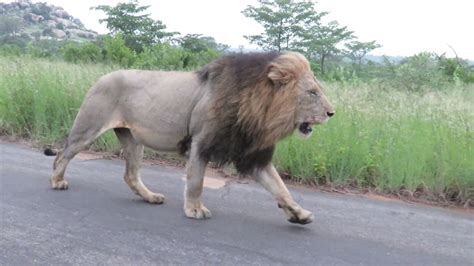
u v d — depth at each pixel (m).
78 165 7.74
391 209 6.62
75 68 11.41
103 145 8.77
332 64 31.69
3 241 4.76
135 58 19.78
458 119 8.48
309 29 33.88
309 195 7.03
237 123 5.39
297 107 5.25
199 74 5.79
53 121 9.55
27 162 7.66
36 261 4.40
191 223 5.54
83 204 5.94
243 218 5.83
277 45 34.06
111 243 4.87
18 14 90.00
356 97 9.88
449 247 5.38
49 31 73.00
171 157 8.52
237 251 4.86
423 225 6.05
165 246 4.88
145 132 5.95
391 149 7.75
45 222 5.30
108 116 6.12
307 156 7.73
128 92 6.04
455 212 6.77
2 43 42.03
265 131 5.34
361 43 33.28
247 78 5.32
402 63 20.08
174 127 5.79
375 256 4.98
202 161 5.61
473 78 18.00
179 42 32.34
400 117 8.81
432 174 7.55
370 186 7.65
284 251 4.93
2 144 8.93
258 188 7.15
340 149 7.76
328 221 5.93
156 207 6.03
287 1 33.78
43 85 10.04
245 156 5.57
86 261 4.46
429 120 8.59
